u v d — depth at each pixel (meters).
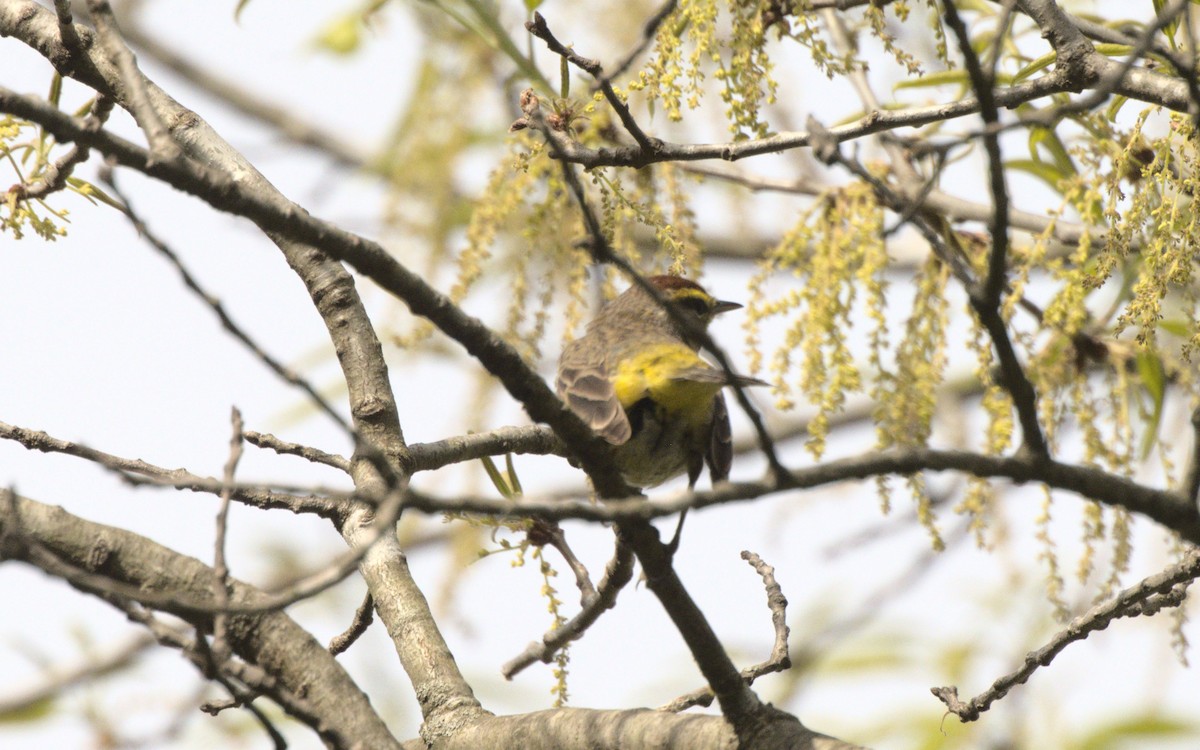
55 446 8.74
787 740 7.27
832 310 10.80
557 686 9.84
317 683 8.09
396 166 14.30
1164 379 12.16
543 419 7.15
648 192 11.74
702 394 11.09
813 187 12.66
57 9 9.84
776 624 8.62
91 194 9.77
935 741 13.91
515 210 11.75
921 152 6.80
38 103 5.80
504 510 6.07
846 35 12.93
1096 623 8.22
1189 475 6.91
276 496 9.70
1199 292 11.66
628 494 7.50
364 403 9.97
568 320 11.34
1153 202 9.75
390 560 9.62
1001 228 6.33
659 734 7.77
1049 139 12.47
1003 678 8.41
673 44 9.05
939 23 9.37
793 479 6.31
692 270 11.59
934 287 11.36
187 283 5.96
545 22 8.34
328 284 10.47
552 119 9.40
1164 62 9.02
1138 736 12.88
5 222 9.64
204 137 10.48
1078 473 6.82
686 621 7.35
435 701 8.98
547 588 9.84
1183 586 8.47
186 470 8.92
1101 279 9.22
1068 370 11.71
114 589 6.00
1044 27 8.92
